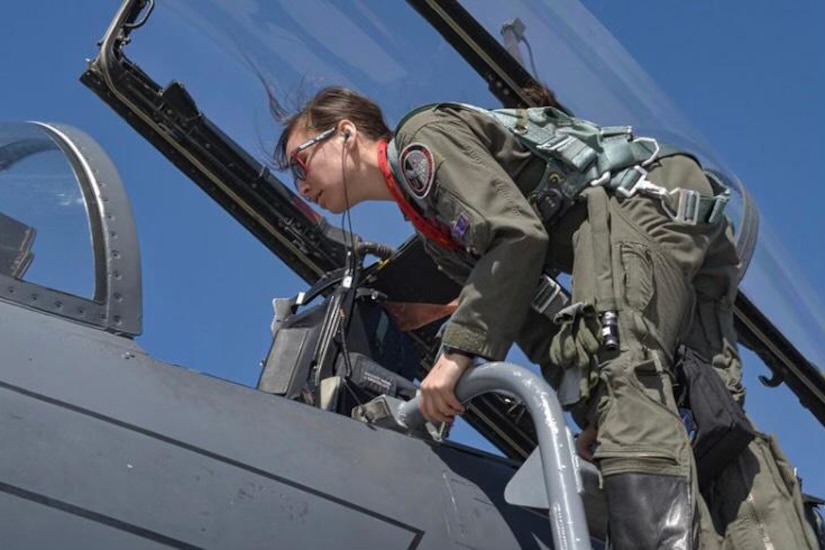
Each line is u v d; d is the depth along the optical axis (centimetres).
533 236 287
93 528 234
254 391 287
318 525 260
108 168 328
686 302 298
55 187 315
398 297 427
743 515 282
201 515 247
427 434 309
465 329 287
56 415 245
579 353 279
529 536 297
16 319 263
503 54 494
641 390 275
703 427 278
